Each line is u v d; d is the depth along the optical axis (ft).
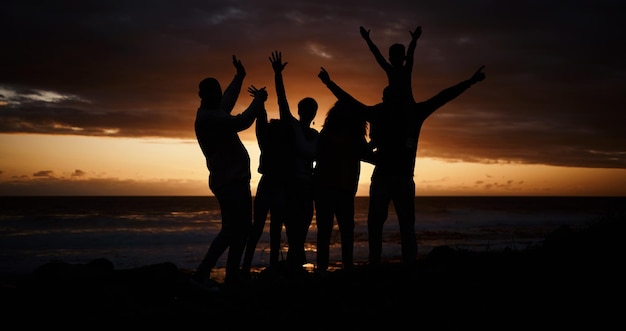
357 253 77.36
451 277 16.60
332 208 18.35
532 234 119.44
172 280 18.80
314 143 19.66
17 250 81.97
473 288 15.29
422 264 18.79
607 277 15.16
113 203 269.85
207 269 17.29
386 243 92.99
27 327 14.62
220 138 17.24
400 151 17.54
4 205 230.27
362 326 13.26
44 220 134.82
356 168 18.49
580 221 159.22
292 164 20.43
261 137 21.04
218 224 130.72
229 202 17.30
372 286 16.57
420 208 249.75
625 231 20.30
